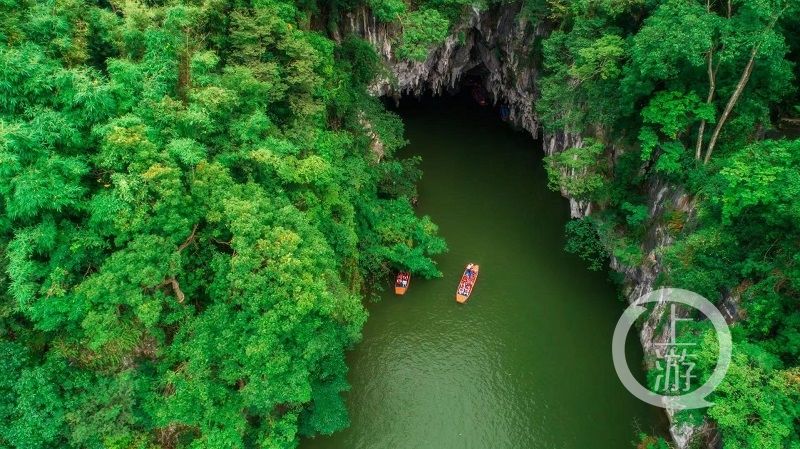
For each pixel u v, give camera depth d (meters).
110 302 18.80
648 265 31.09
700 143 27.92
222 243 22.19
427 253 36.84
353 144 35.41
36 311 18.23
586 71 30.77
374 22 42.03
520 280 36.31
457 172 47.53
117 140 18.30
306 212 25.22
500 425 28.25
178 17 22.67
